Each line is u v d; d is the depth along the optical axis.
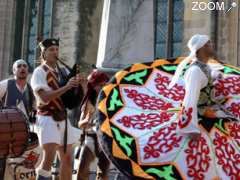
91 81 13.25
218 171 9.95
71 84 12.11
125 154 10.05
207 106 10.48
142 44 17.19
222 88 10.87
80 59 35.81
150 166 9.95
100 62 17.48
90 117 13.14
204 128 10.30
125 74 11.25
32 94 14.40
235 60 29.28
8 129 12.72
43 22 37.53
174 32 30.47
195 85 10.16
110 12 17.31
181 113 10.14
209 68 10.45
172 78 11.05
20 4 38.53
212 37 29.20
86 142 13.05
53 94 12.05
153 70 11.41
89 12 36.00
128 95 10.94
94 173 14.97
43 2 37.59
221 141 10.20
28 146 13.34
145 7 17.25
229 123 10.48
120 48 17.19
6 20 38.22
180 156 10.00
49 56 12.51
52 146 12.23
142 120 10.48
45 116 12.30
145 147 10.09
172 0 30.33
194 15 29.25
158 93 11.04
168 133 10.20
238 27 29.30
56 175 14.73
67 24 36.19
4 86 14.36
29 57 37.75
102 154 12.98
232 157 10.12
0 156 12.93
